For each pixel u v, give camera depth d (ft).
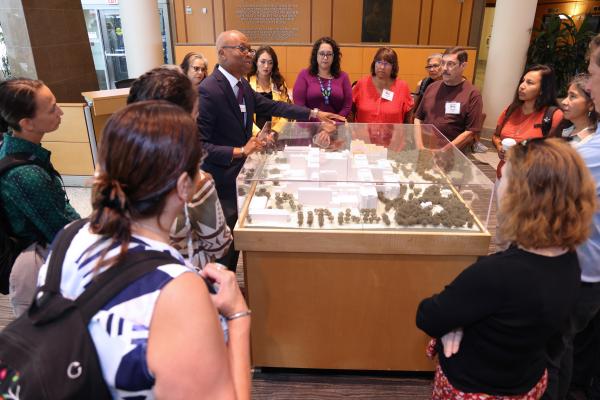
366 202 5.99
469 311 3.18
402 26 25.40
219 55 7.36
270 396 6.25
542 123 8.43
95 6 25.91
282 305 6.01
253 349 6.34
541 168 2.89
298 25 25.43
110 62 27.66
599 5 31.35
